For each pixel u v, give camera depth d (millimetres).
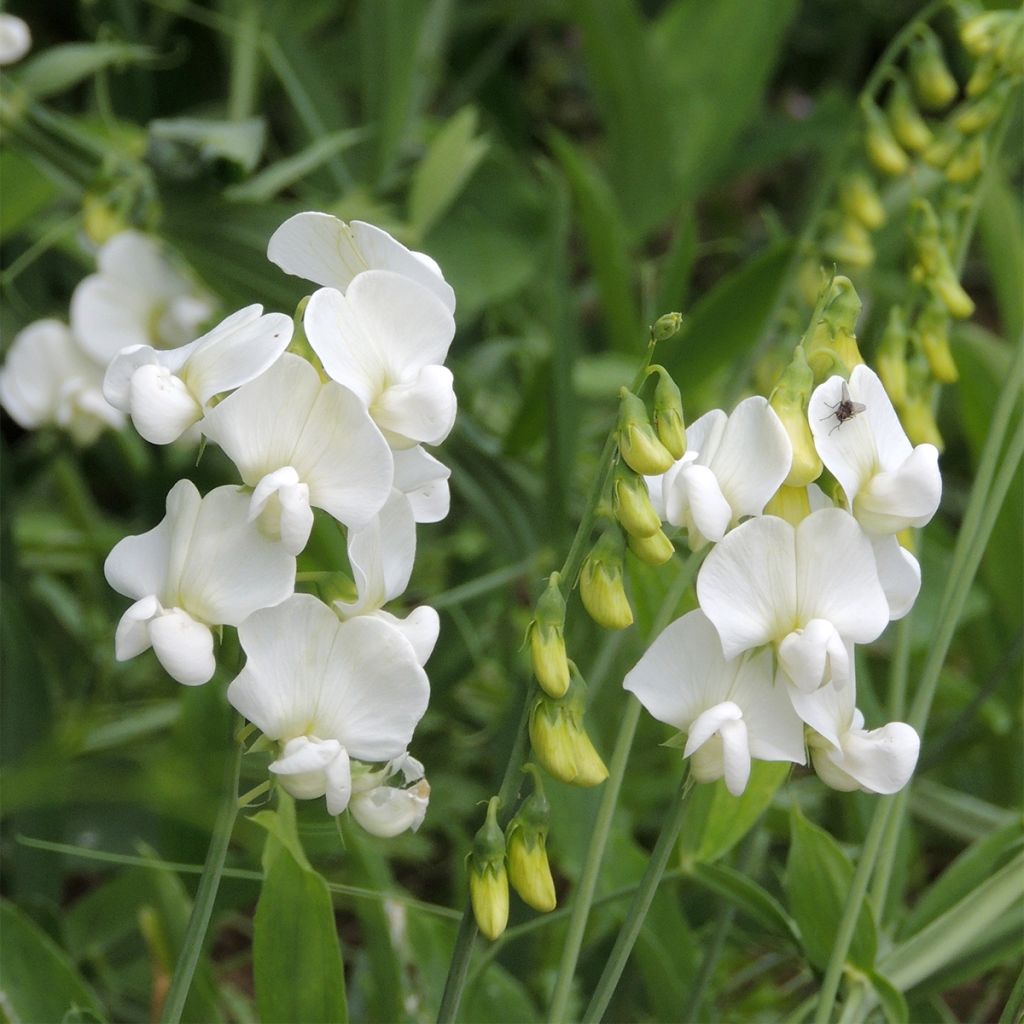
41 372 951
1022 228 1092
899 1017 691
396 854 905
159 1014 730
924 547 978
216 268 857
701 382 1007
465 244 1075
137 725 900
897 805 711
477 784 957
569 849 763
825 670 621
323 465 614
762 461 623
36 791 715
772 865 778
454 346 1227
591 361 1053
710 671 629
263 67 1217
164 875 725
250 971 942
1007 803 959
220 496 616
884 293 1027
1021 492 867
